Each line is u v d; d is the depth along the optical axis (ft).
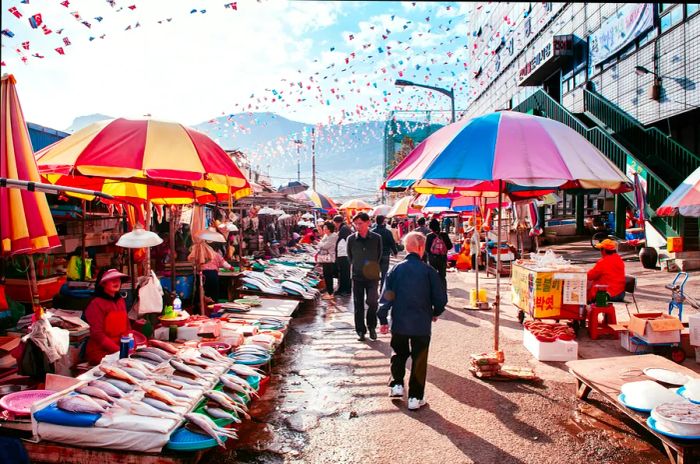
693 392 13.78
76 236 29.09
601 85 64.18
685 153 48.70
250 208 56.03
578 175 14.89
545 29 81.20
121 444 11.34
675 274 42.09
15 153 12.78
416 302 16.12
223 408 13.42
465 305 34.50
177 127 17.99
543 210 75.10
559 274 23.82
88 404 11.75
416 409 16.02
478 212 49.98
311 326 29.12
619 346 22.88
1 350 17.21
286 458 13.10
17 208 12.60
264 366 19.51
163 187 22.07
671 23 49.62
